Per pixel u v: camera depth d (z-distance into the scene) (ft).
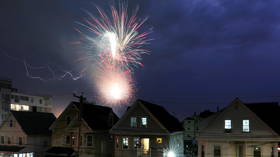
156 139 117.91
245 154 104.58
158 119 118.62
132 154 120.78
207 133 110.52
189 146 182.70
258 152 102.99
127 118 124.16
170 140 118.32
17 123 144.97
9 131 146.61
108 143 140.15
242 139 104.73
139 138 120.88
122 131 123.54
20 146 141.79
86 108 141.08
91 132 130.11
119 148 123.54
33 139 143.84
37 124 152.15
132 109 123.75
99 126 136.46
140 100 123.54
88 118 135.03
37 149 145.07
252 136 103.60
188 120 218.38
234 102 108.27
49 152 130.21
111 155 139.13
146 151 118.62
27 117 151.74
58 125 138.72
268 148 101.35
